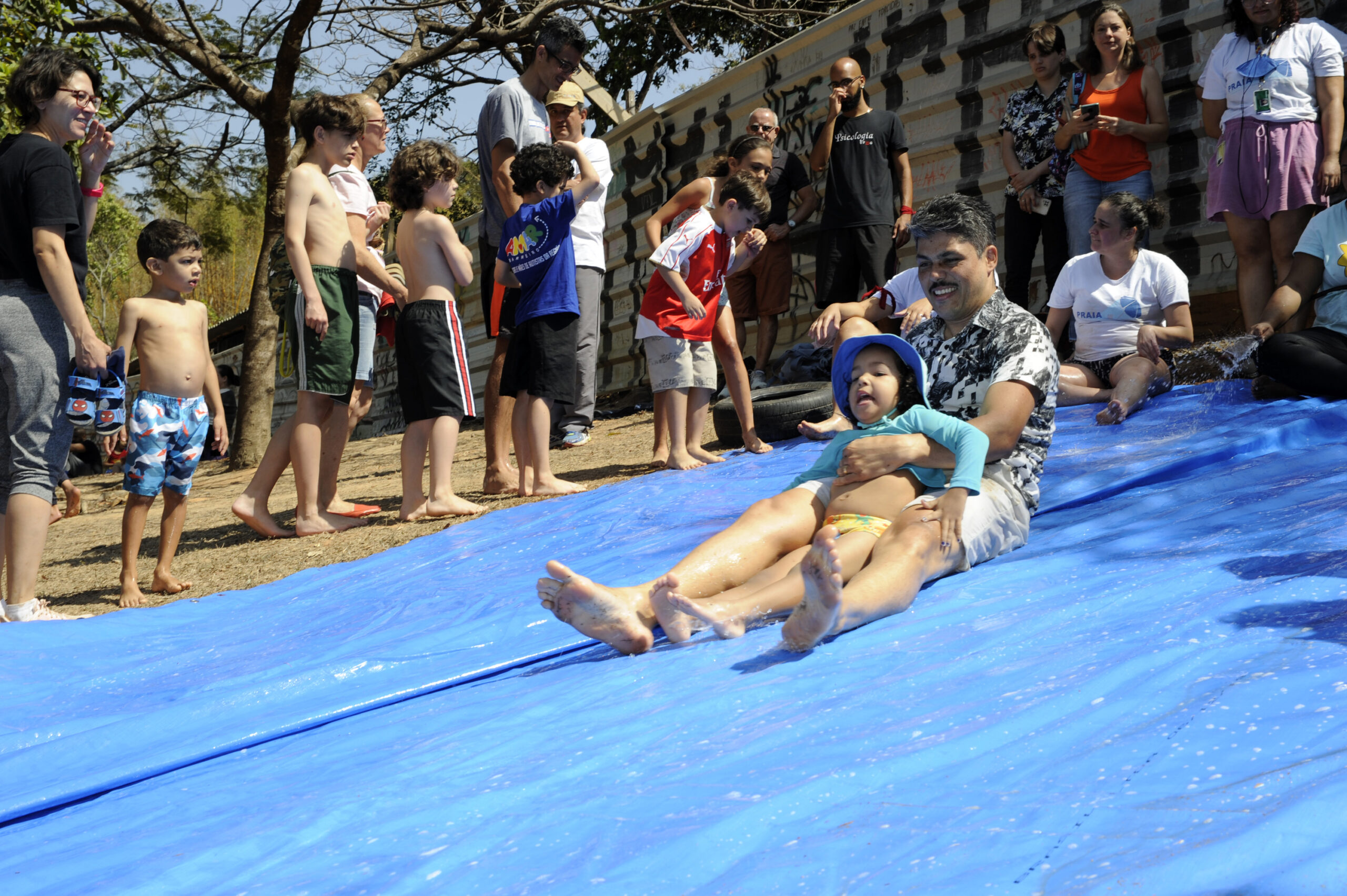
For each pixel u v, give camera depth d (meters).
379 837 1.79
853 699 2.08
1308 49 5.88
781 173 9.36
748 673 2.40
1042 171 7.42
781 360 10.16
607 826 1.67
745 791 1.70
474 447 10.09
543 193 5.83
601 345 13.45
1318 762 1.44
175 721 2.90
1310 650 1.89
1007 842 1.40
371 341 7.21
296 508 7.34
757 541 2.89
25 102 4.42
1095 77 7.12
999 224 8.70
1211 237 7.34
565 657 3.02
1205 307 7.50
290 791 2.17
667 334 5.93
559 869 1.56
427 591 4.07
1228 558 2.65
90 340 4.32
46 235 4.22
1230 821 1.34
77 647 3.90
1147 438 4.80
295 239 5.80
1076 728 1.76
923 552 2.75
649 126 12.34
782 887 1.39
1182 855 1.26
